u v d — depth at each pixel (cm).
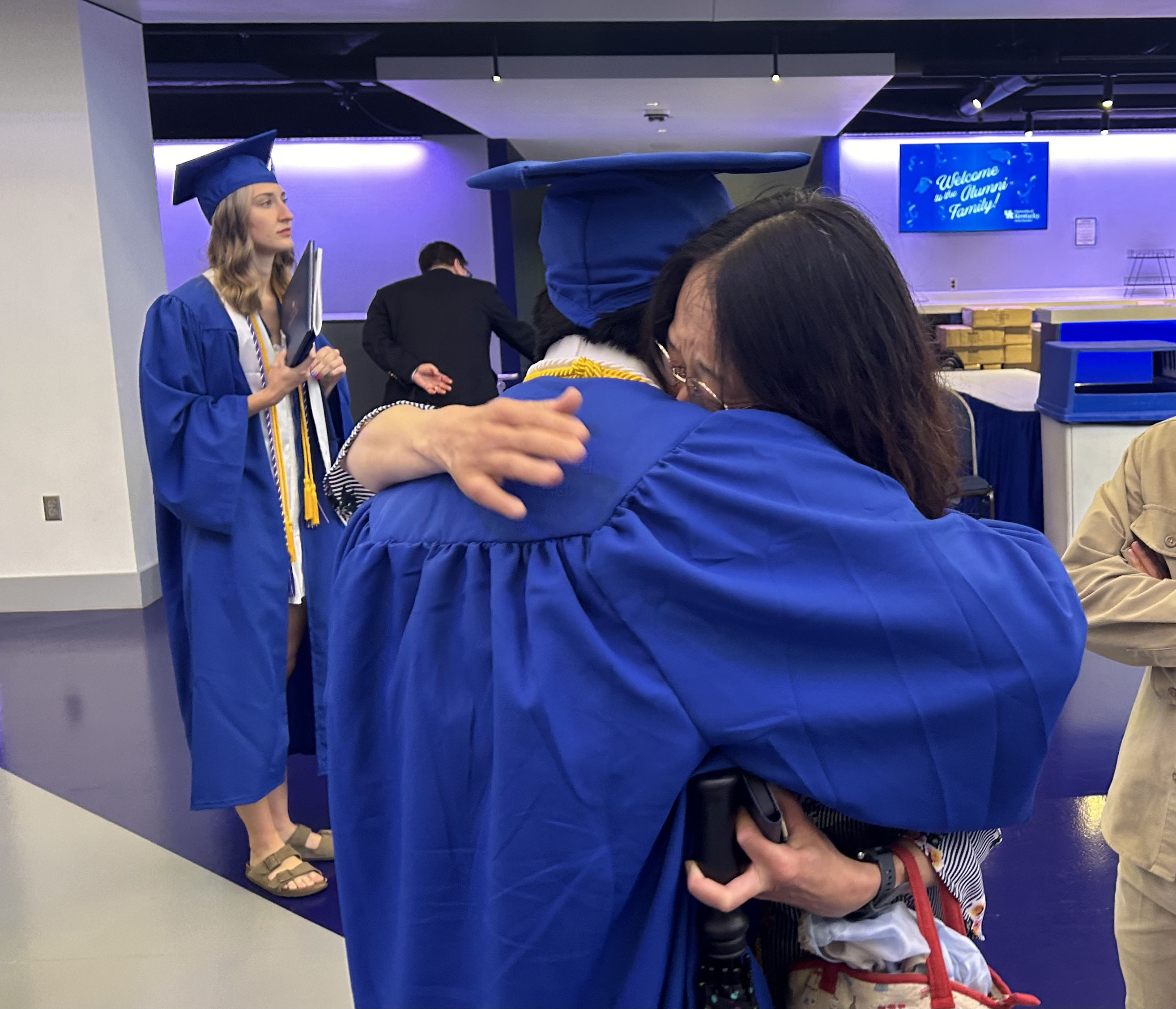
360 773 75
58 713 381
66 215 505
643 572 65
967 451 415
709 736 65
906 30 813
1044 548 75
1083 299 1175
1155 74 938
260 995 212
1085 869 250
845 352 71
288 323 249
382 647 75
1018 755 67
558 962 64
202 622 245
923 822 67
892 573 66
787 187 82
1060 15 637
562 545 67
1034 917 231
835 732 65
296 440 259
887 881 75
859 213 75
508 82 761
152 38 766
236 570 246
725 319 71
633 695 64
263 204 251
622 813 64
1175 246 1193
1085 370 454
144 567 530
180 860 270
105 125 515
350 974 78
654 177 77
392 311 563
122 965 224
